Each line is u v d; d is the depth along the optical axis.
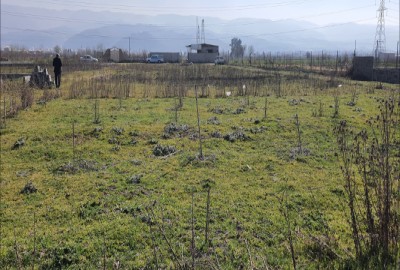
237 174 7.66
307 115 12.60
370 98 17.02
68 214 6.10
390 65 39.06
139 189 6.95
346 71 31.59
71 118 12.62
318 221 5.78
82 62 45.47
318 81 24.94
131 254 4.94
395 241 4.20
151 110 13.95
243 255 4.88
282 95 18.33
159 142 9.76
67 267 4.72
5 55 57.28
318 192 6.75
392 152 6.82
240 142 9.80
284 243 5.14
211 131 10.66
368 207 4.47
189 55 66.31
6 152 9.27
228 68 40.97
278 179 7.37
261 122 11.55
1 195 6.91
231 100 16.45
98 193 6.84
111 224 5.64
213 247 5.04
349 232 5.35
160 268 4.62
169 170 7.87
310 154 8.81
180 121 11.93
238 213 6.00
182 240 5.21
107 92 17.44
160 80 25.48
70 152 9.16
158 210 6.07
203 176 7.52
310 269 4.54
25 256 4.88
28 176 7.82
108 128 10.87
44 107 14.34
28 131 10.87
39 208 6.38
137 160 8.52
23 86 16.23
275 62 56.47
